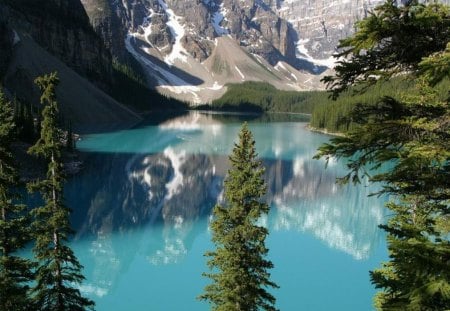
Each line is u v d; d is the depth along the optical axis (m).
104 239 54.53
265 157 115.31
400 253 7.63
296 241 57.41
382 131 8.20
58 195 22.84
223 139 147.25
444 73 7.02
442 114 8.30
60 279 22.28
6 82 156.75
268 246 55.25
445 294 6.95
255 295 20.52
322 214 69.81
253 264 20.83
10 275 19.34
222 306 20.53
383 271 21.39
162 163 103.19
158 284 43.19
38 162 78.25
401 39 8.04
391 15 7.89
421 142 7.93
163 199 74.19
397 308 7.48
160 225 61.12
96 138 138.25
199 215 66.75
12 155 20.34
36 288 21.92
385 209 73.25
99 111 183.12
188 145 132.00
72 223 59.66
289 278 44.94
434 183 8.42
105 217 63.00
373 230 62.94
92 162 99.44
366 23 7.92
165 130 168.38
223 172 96.38
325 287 42.91
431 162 7.93
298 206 74.00
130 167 97.00
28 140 88.69
